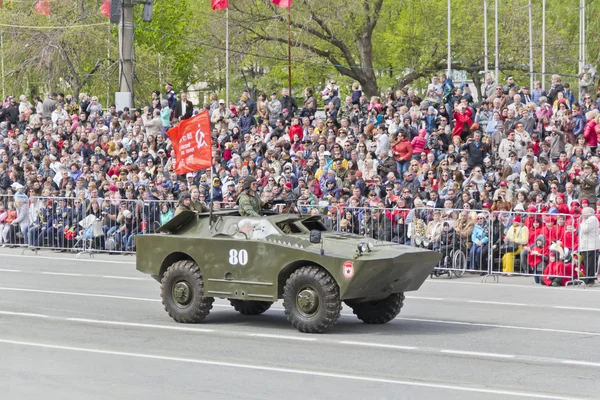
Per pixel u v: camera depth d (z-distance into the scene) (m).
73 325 19.36
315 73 65.50
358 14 59.12
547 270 25.89
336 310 18.08
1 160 41.34
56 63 67.38
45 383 14.15
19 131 43.25
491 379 14.19
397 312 19.44
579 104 34.72
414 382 14.00
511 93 35.19
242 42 60.47
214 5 43.91
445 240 27.75
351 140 33.88
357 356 16.03
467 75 71.81
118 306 22.02
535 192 28.27
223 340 17.64
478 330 18.70
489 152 32.88
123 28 43.84
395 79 68.62
